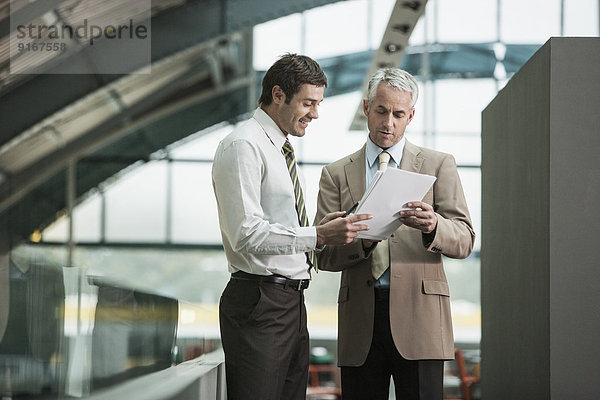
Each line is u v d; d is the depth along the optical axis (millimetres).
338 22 16484
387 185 2967
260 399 2887
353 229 2930
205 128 18016
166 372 3141
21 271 1848
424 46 15750
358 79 16484
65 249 17641
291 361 3043
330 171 3662
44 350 1874
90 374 2145
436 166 3469
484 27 15727
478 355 9859
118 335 2416
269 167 2949
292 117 2977
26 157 16250
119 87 15172
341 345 3537
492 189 4664
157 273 24219
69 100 11344
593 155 3400
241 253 2891
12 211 16828
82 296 2125
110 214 18344
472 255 15375
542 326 3498
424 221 3123
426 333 3363
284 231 2852
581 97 3414
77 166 17422
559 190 3404
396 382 3473
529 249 3756
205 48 15570
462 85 15727
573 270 3375
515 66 15773
